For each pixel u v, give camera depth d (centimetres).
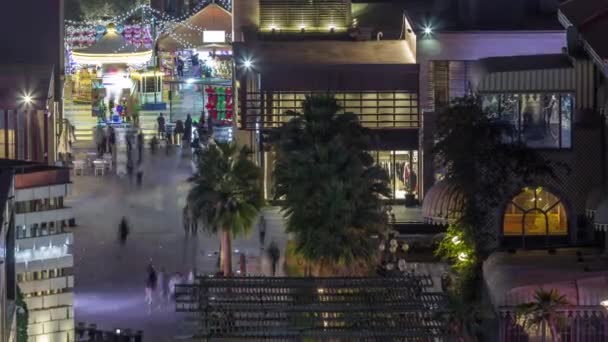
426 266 10425
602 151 10562
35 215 8269
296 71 12656
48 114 12588
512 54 12700
